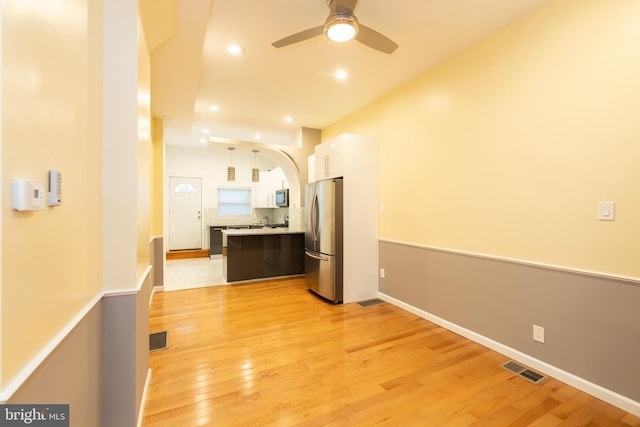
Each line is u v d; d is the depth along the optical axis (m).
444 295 2.97
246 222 8.35
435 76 3.05
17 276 0.71
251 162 8.43
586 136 1.93
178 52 2.40
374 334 2.81
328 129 5.25
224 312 3.39
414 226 3.34
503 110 2.42
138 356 1.54
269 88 3.63
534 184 2.21
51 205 0.87
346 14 1.91
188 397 1.86
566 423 1.66
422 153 3.23
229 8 2.18
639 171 1.71
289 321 3.13
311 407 1.77
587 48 1.92
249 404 1.80
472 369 2.21
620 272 1.79
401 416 1.70
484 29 2.45
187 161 7.77
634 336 1.73
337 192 3.72
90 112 1.22
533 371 2.18
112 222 1.43
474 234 2.67
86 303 1.19
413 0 2.10
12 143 0.69
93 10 1.25
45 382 0.83
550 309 2.12
